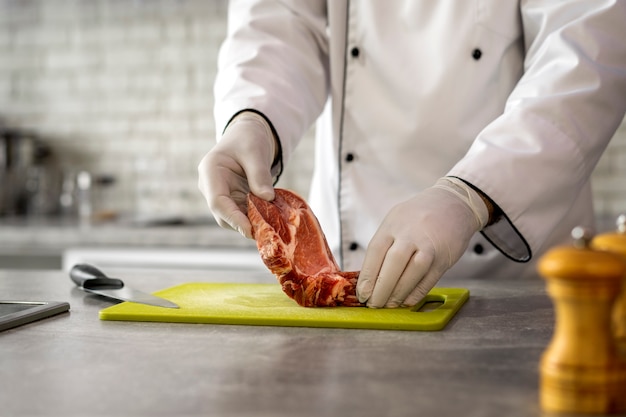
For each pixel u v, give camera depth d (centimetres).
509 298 125
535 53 147
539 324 103
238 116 148
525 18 150
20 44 335
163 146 322
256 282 146
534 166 126
